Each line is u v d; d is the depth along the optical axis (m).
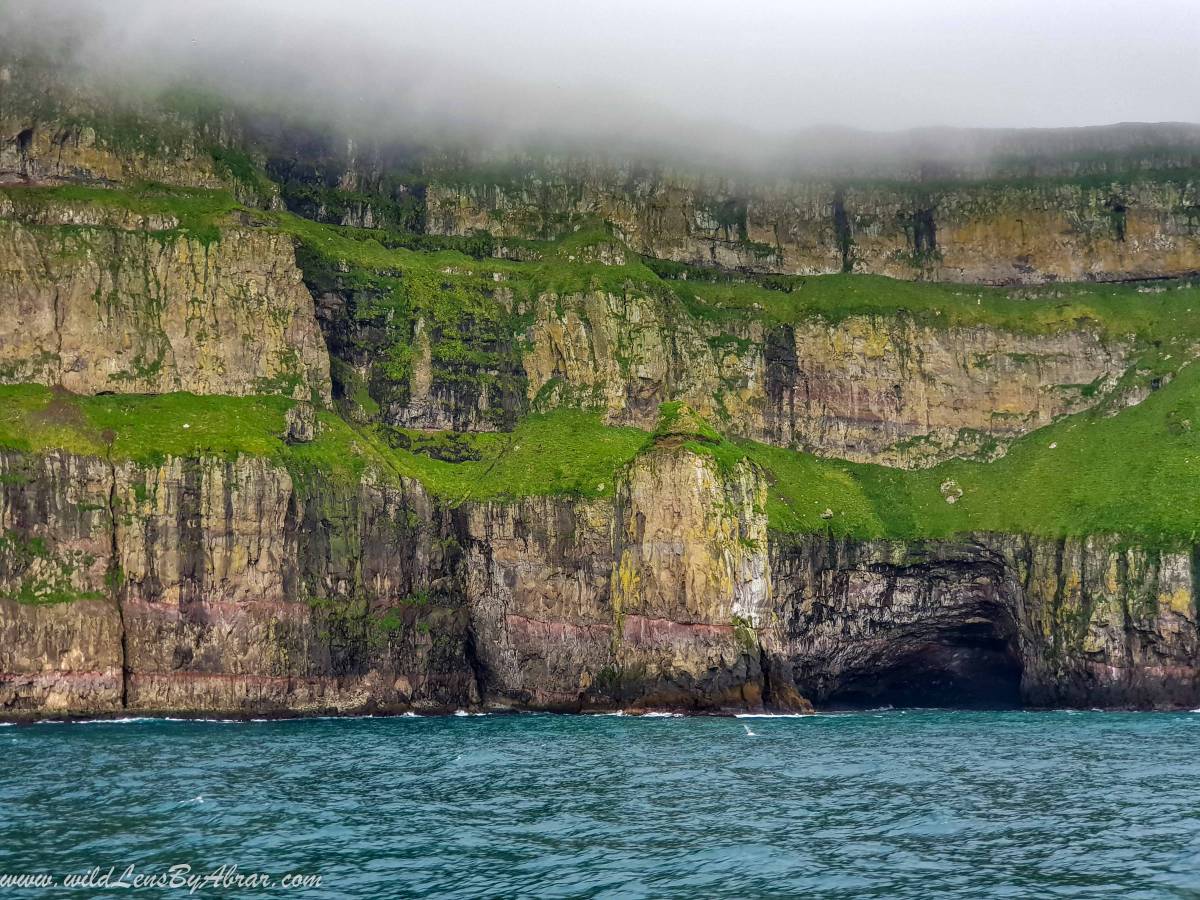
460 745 148.12
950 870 78.00
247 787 109.44
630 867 79.38
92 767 123.50
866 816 94.62
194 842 85.75
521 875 77.69
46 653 193.75
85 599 198.38
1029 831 88.44
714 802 101.31
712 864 79.94
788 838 86.94
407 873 78.12
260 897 73.38
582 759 131.75
